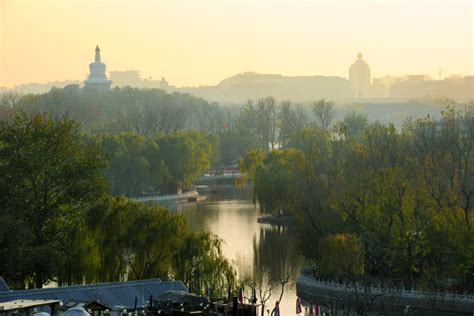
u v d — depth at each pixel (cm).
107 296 12656
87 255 15838
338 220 19538
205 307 12456
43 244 15888
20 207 16075
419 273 18600
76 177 16625
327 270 18075
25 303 11106
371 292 16725
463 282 17625
